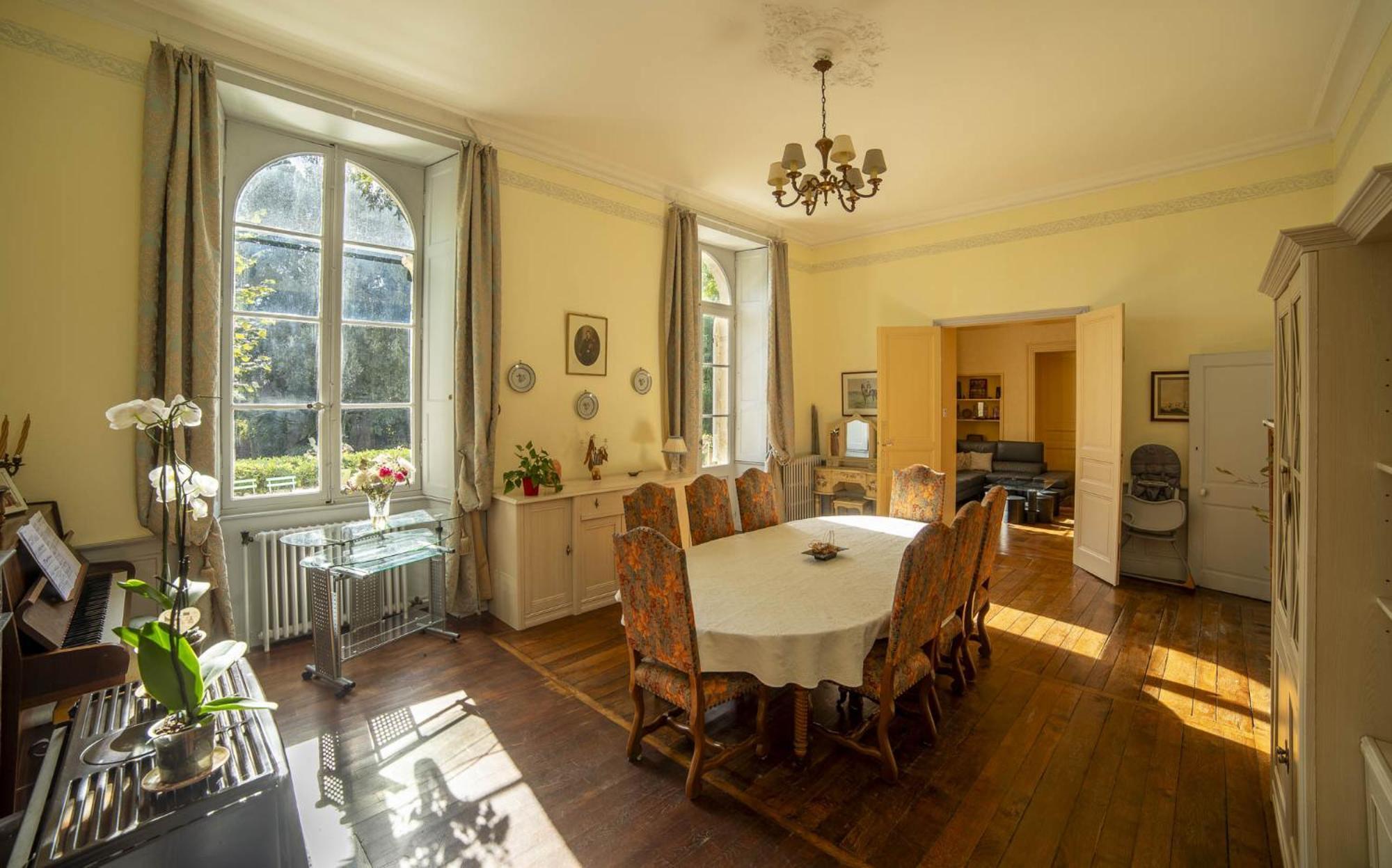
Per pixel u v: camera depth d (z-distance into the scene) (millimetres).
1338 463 1508
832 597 2535
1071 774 2404
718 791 2303
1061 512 7797
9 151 2596
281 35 3090
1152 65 3391
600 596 4328
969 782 2361
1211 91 3686
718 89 3633
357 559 3133
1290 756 1825
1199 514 4691
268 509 3541
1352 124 3672
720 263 6438
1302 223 4352
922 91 3660
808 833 2078
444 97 3711
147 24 2859
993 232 5746
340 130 3635
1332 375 1505
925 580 2334
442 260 4062
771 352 6289
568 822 2127
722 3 2844
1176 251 4832
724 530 3789
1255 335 4547
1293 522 1746
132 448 2912
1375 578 1489
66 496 2750
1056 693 3061
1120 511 4723
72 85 2721
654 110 3893
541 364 4395
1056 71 3443
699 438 5449
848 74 3467
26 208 2639
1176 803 2223
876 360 6586
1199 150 4559
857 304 6707
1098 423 4988
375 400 4000
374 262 3988
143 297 2867
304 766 2434
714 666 2234
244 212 3455
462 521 3998
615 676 3250
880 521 3980
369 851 1976
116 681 1887
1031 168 4910
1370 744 1471
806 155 4629
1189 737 2652
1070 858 1963
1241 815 2154
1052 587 4750
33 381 2672
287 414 3609
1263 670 3303
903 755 2545
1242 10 2902
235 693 1654
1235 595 4527
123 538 2891
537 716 2830
